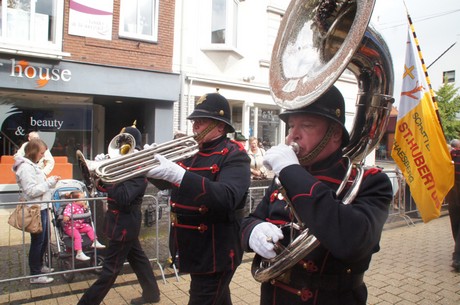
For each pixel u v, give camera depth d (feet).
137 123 35.22
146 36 30.73
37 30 26.89
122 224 10.03
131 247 10.67
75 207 14.16
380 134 4.47
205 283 7.47
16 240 17.56
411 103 14.33
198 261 7.43
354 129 4.59
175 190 7.75
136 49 30.30
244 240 5.21
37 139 13.88
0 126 27.22
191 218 7.47
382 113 4.41
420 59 14.20
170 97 31.81
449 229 22.90
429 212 14.01
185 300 11.69
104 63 28.91
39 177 13.35
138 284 12.91
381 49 4.17
